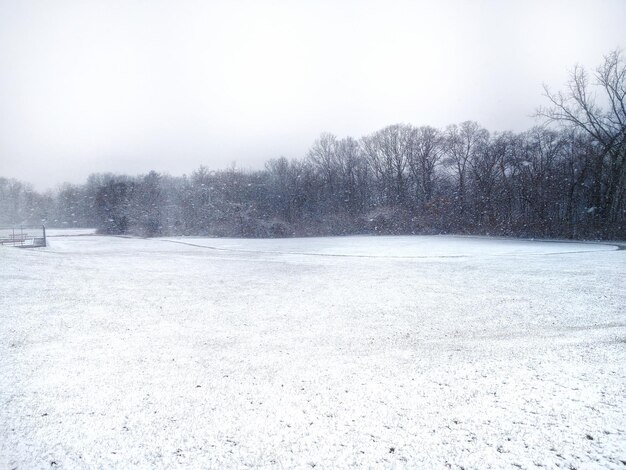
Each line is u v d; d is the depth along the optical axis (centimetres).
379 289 1168
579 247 2784
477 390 427
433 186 6059
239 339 664
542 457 298
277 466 299
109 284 1290
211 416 382
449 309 883
